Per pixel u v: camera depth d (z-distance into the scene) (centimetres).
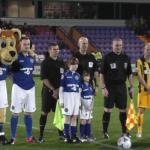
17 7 4000
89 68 1226
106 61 1221
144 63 1220
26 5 4019
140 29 4088
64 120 1189
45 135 1296
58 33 3934
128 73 1238
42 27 3953
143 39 4041
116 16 4238
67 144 1163
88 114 1211
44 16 4059
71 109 1171
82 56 1232
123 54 1234
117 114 1705
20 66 1145
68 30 4022
